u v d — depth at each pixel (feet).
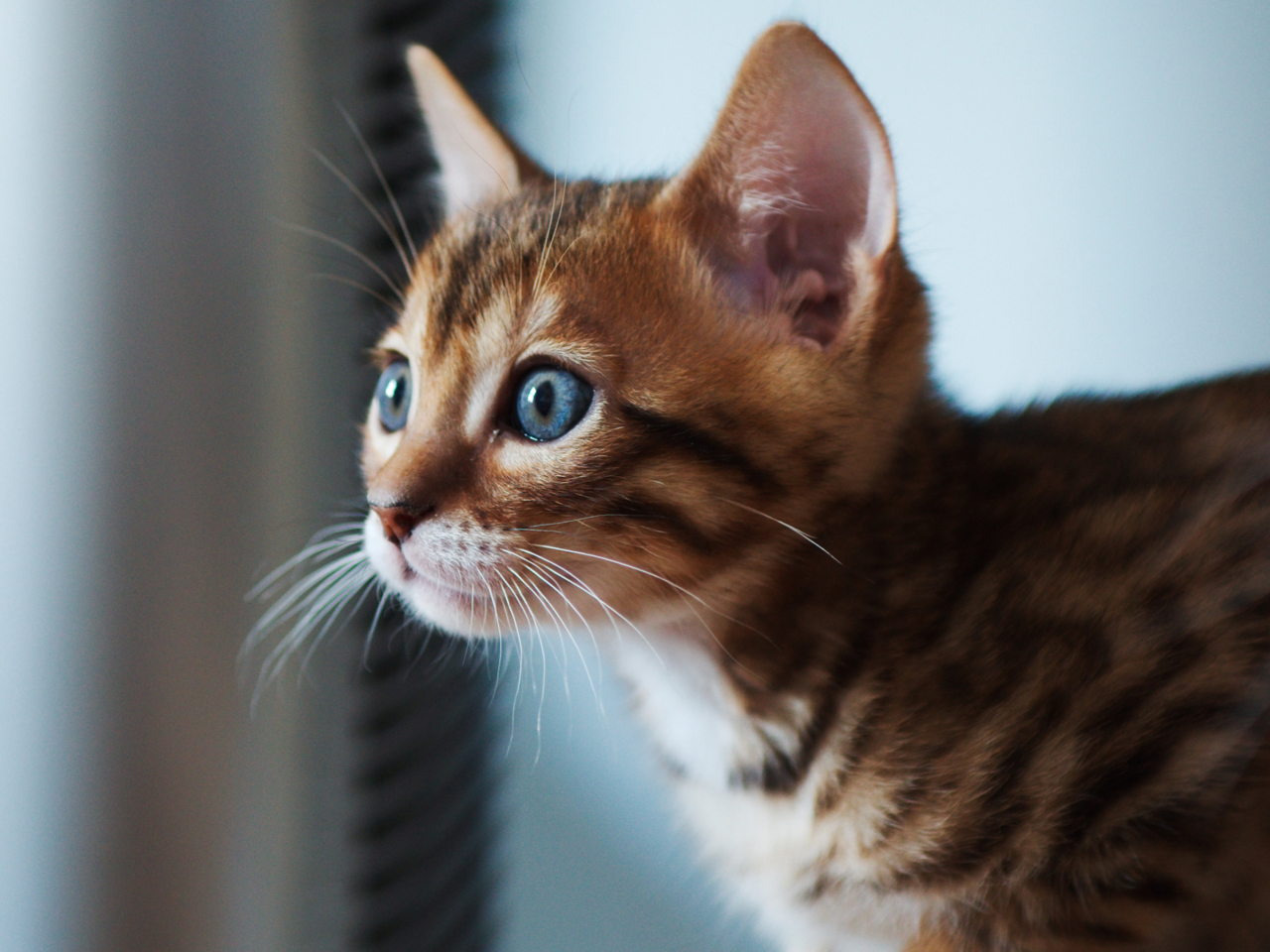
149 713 1.66
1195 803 1.52
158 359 1.66
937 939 1.61
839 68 1.57
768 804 1.69
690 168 1.62
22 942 1.66
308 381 1.71
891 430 1.64
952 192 1.63
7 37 1.66
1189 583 1.55
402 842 1.76
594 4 1.77
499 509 1.61
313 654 1.71
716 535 1.62
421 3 1.75
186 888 1.66
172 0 1.66
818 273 1.63
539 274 1.63
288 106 1.68
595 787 1.83
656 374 1.61
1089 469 1.64
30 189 1.66
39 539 1.66
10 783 1.66
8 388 1.66
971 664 1.60
